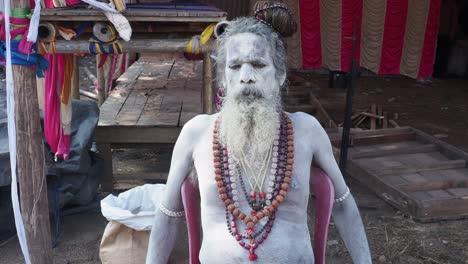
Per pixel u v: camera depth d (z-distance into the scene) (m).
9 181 3.32
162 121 4.54
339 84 8.92
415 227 3.82
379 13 5.54
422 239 3.65
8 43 2.45
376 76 10.27
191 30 3.27
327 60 5.76
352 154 4.98
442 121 7.18
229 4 6.38
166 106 5.19
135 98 5.58
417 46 5.70
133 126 4.38
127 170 4.98
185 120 4.60
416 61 5.75
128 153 5.52
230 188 1.65
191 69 7.53
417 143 5.52
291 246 1.64
